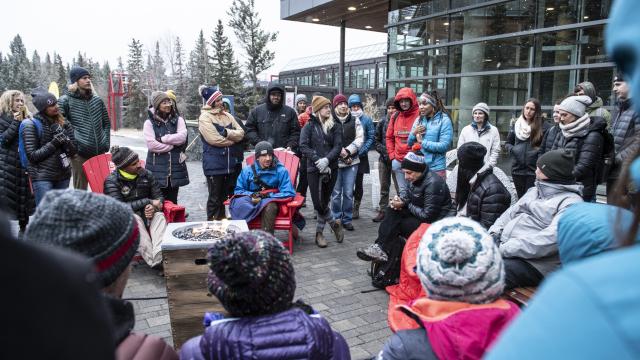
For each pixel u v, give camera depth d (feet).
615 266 1.46
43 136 16.29
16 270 1.37
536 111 17.16
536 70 27.50
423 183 13.43
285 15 43.88
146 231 15.11
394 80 37.04
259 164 17.07
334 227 18.54
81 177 20.59
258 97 125.08
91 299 1.63
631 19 1.42
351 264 16.08
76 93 19.79
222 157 19.04
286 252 4.93
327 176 17.85
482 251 4.88
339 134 18.08
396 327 5.96
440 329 4.71
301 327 4.59
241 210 16.15
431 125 18.66
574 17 25.68
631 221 2.29
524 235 9.44
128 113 184.85
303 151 18.01
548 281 1.64
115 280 3.96
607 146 13.52
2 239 1.38
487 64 30.32
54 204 3.72
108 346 1.64
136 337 4.07
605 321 1.35
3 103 16.29
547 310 1.52
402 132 19.88
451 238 4.99
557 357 1.42
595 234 4.59
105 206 3.88
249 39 130.21
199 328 10.15
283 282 4.72
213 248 4.75
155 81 186.91
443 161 18.74
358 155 20.08
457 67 32.17
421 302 5.10
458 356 4.55
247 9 128.06
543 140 16.29
